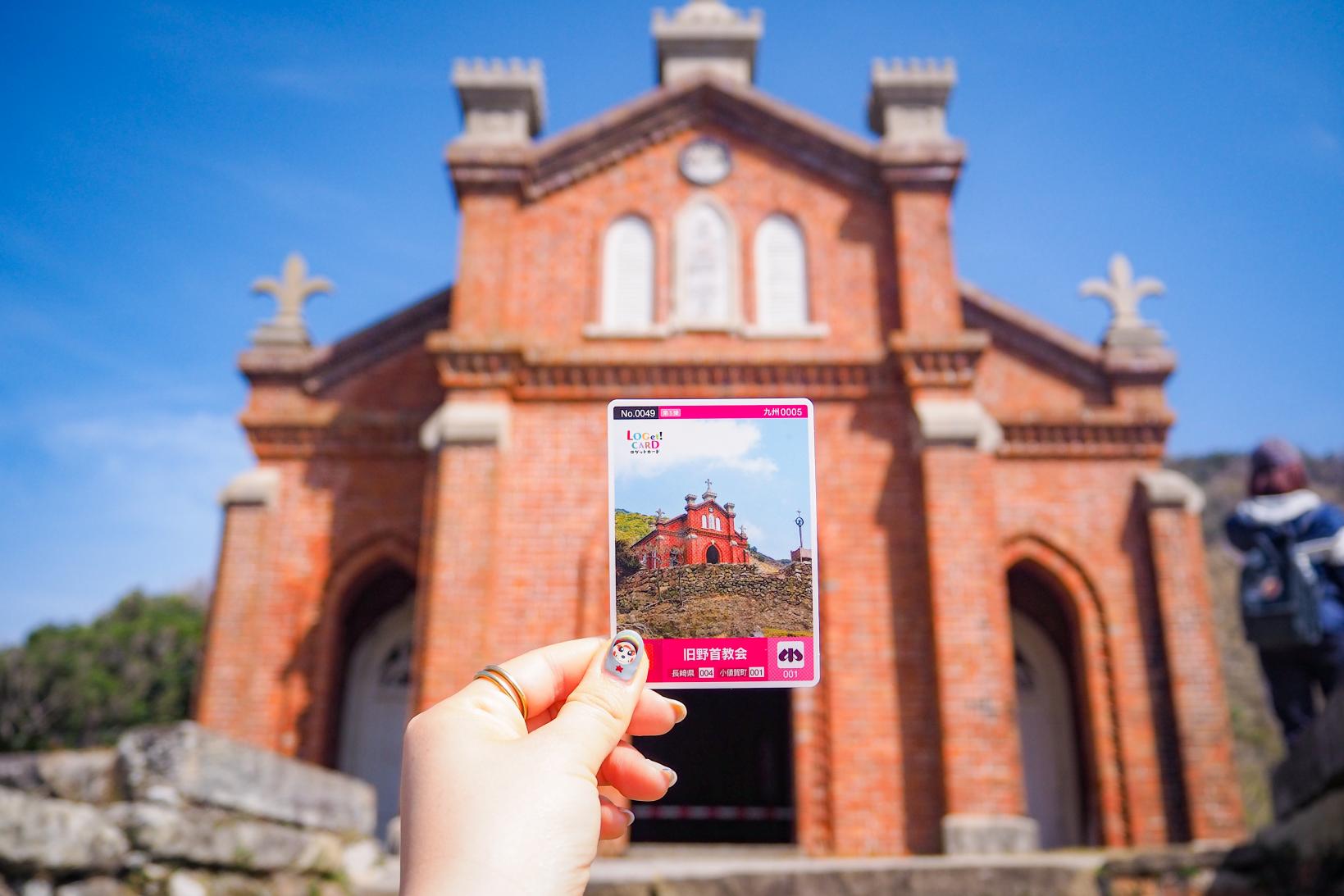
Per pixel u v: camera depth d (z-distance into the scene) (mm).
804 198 15719
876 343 14898
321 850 8992
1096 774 14148
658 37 17266
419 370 16125
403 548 15141
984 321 16109
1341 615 8414
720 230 15594
